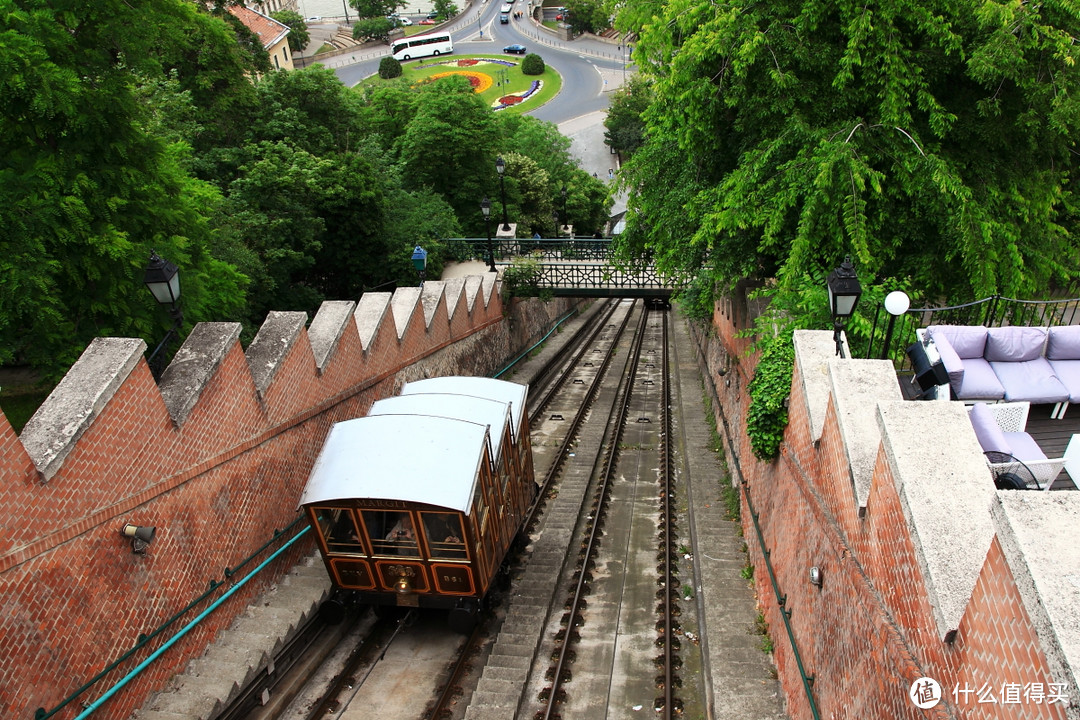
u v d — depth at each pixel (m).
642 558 11.83
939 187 9.29
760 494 9.89
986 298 9.30
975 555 4.19
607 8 14.49
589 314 36.78
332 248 20.44
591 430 18.39
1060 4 9.52
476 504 8.94
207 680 7.59
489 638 9.74
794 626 7.39
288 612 8.91
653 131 14.51
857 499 5.46
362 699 8.52
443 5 104.38
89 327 9.20
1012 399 7.96
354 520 8.77
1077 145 12.16
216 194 12.06
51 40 8.33
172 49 10.41
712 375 18.72
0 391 11.20
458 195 30.34
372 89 39.19
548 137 46.78
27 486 6.00
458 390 11.49
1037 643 3.05
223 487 8.70
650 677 8.86
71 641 6.38
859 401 6.01
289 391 10.33
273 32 53.44
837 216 9.57
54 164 8.47
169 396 8.04
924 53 9.80
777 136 10.36
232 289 12.00
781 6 10.16
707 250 13.37
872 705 5.00
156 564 7.47
